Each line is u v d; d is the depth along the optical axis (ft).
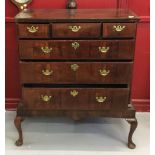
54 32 6.37
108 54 6.53
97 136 7.90
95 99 6.88
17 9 8.21
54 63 6.61
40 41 6.44
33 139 7.74
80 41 6.42
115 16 6.52
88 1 8.11
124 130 8.18
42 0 8.13
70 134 7.98
